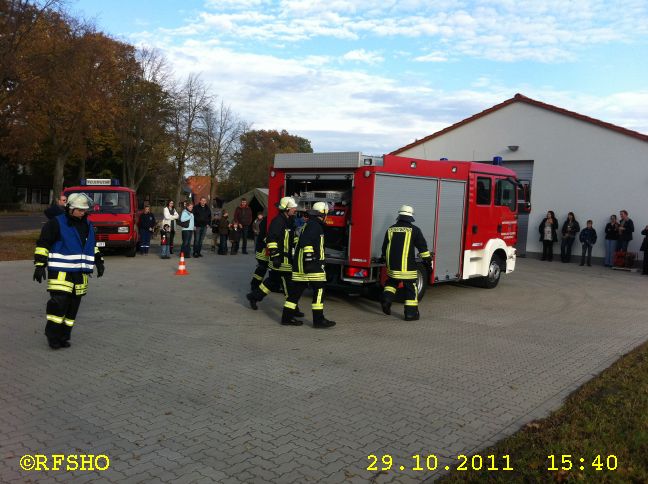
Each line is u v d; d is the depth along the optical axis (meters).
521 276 14.93
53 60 19.16
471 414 4.66
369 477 3.51
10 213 49.81
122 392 4.91
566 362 6.36
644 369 5.98
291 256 7.91
